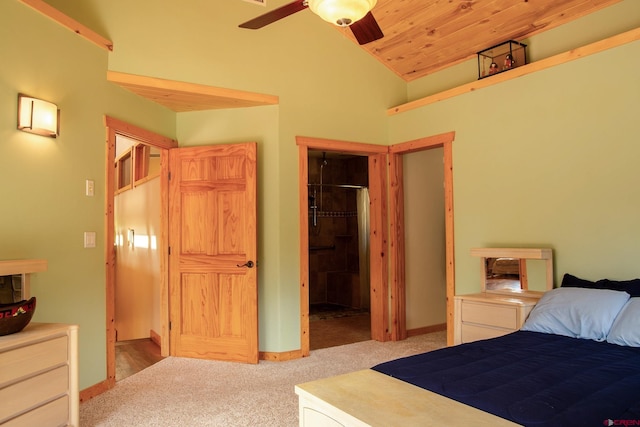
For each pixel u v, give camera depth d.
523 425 1.41
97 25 3.38
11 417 1.99
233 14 4.04
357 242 7.68
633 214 2.98
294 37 4.34
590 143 3.22
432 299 5.19
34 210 2.76
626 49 3.04
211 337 4.07
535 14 3.65
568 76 3.37
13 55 2.64
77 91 3.12
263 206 4.18
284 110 4.24
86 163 3.18
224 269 4.05
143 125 3.87
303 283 4.23
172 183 4.22
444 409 1.54
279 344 4.09
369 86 4.79
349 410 1.53
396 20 4.22
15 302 2.25
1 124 2.56
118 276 6.11
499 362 2.10
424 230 5.15
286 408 2.90
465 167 4.13
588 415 1.46
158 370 3.75
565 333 2.70
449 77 4.65
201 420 2.72
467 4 3.78
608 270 3.10
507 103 3.79
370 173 4.95
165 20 3.70
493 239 3.88
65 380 2.29
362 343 4.69
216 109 4.30
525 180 3.64
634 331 2.40
